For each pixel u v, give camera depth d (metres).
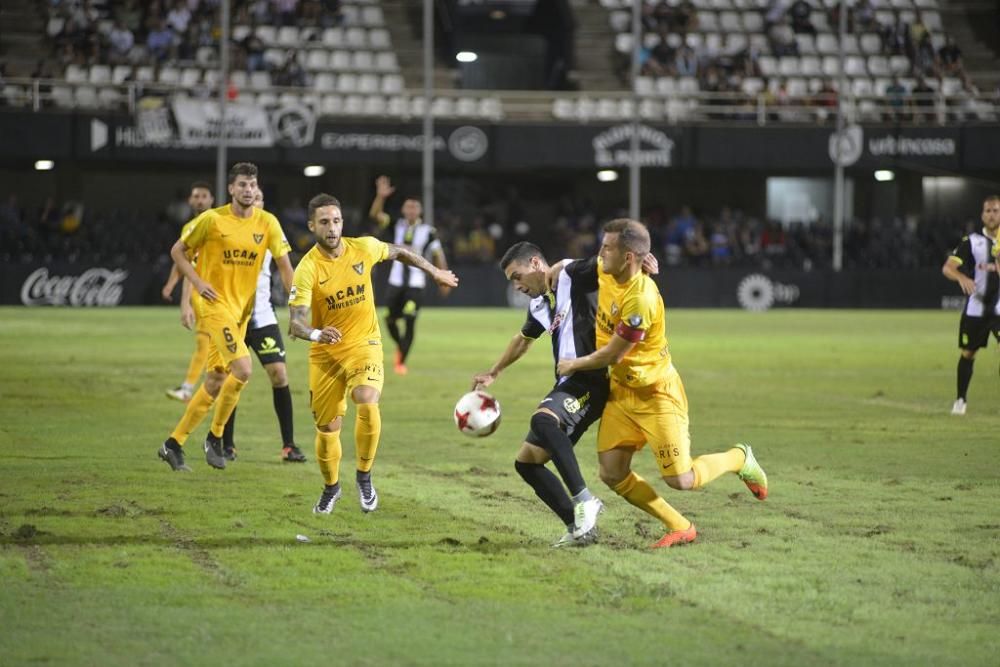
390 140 72.25
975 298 25.59
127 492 16.52
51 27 78.00
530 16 98.44
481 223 78.12
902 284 74.69
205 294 17.44
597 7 86.69
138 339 45.78
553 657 9.57
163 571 12.13
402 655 9.59
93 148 69.62
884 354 42.16
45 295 69.00
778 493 16.83
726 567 12.48
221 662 9.39
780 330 54.81
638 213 74.19
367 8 85.00
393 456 20.25
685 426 13.48
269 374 19.52
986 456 20.33
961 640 10.09
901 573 12.26
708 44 84.44
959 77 81.62
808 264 76.75
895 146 74.06
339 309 15.09
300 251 73.00
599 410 13.70
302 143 71.38
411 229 34.75
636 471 18.59
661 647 9.84
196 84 74.31
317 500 16.16
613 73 83.38
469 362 38.28
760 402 28.17
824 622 10.58
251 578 11.94
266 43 80.88
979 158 74.06
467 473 18.53
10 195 79.19
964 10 88.69
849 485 17.50
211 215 17.67
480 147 73.25
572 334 13.55
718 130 74.06
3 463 18.86
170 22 78.25
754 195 85.25
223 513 15.14
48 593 11.30
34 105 69.75
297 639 9.98
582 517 13.18
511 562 12.68
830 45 85.00
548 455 13.52
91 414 25.08
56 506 15.45
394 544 13.50
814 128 74.25
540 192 87.06
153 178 80.81
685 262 76.88
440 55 85.88
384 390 30.48
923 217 82.88
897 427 24.02
